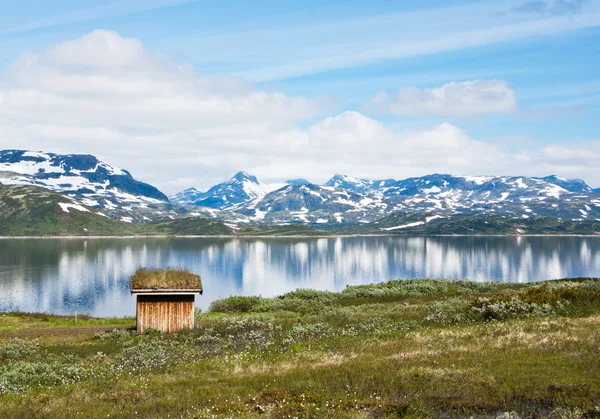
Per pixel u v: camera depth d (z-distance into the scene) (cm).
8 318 5966
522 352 2208
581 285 5059
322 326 3528
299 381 1977
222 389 1945
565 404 1570
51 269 19512
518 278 18288
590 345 2222
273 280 17412
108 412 1725
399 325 3469
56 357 3012
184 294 4238
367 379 1934
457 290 6353
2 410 1789
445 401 1655
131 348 3194
